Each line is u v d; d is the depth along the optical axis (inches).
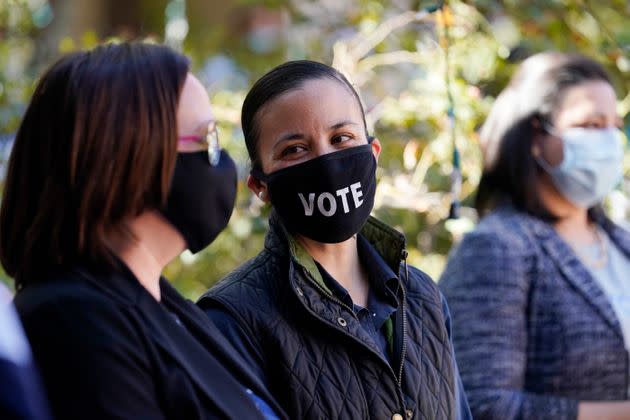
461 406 115.6
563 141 142.9
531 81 146.4
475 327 133.1
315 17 247.4
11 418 65.7
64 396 74.4
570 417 129.6
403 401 102.6
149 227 84.8
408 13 201.6
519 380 133.1
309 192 103.5
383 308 107.8
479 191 151.6
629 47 201.6
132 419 75.8
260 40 281.6
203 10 306.0
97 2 326.6
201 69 253.6
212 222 87.0
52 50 274.7
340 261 109.1
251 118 108.3
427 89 197.2
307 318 102.6
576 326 134.8
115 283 80.4
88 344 75.6
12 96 209.9
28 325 76.4
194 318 89.6
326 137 104.5
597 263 143.3
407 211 209.0
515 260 135.9
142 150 80.4
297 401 99.3
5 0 260.1
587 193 142.3
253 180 110.1
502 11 210.1
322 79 106.2
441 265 205.2
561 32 207.3
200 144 85.3
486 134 150.3
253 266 107.5
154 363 79.1
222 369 84.4
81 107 79.9
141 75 81.7
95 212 80.0
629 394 135.7
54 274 80.4
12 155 83.2
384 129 208.7
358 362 102.3
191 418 79.5
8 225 83.1
